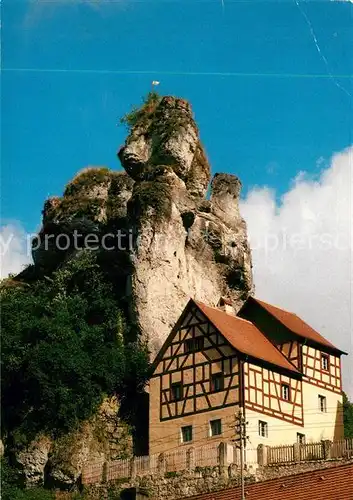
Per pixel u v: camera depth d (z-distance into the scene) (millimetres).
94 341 79125
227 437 71000
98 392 77500
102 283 84375
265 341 77375
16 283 89312
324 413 76688
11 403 76688
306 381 76250
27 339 77750
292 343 77000
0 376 74312
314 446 66812
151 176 87438
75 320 80438
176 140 88875
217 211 90625
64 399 75562
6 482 73625
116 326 81625
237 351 72438
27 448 74500
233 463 67562
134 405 78250
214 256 88062
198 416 72875
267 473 66750
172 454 69312
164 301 82875
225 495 59500
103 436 76250
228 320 76375
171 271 83938
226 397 72062
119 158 91188
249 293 89875
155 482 68875
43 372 76000
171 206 85000
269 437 72188
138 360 79312
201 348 74438
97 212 86750
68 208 88000
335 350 78938
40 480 73938
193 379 74062
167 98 92000
